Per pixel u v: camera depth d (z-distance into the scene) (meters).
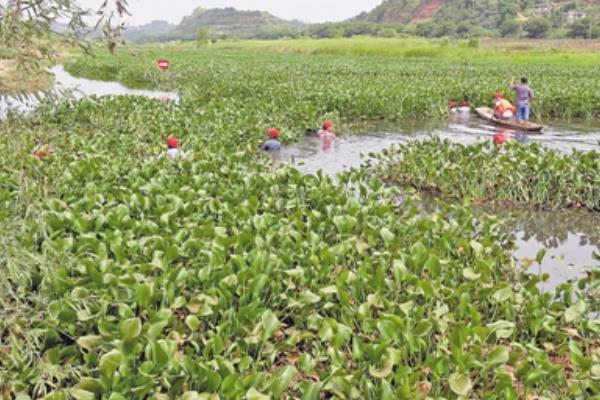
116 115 15.72
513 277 6.77
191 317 4.83
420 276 6.07
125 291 5.24
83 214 6.97
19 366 4.03
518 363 4.64
